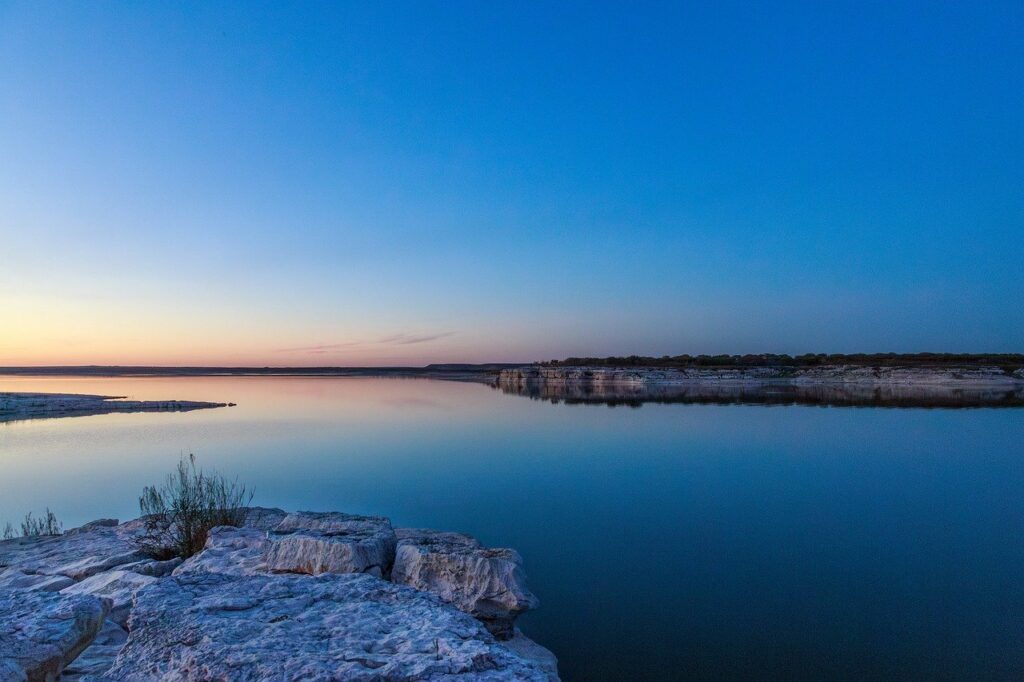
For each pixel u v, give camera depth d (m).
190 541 11.43
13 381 133.25
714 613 9.73
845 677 7.62
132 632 4.41
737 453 26.64
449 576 7.62
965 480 20.67
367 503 17.67
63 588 9.03
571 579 11.25
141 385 112.06
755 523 15.22
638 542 13.55
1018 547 13.14
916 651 8.45
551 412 48.38
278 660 3.76
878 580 11.18
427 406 57.00
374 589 5.14
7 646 3.98
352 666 3.73
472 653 3.99
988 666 8.05
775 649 8.48
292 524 9.94
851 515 15.94
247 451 29.00
